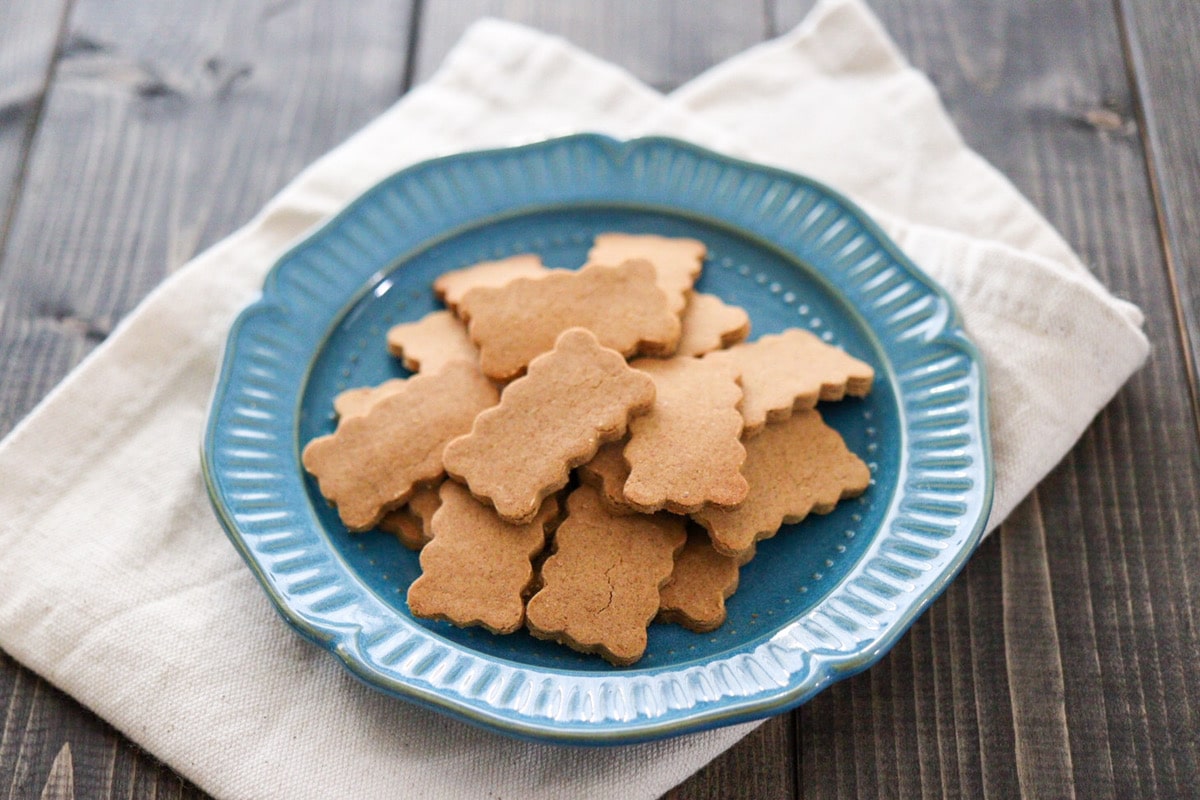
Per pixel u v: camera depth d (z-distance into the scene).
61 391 0.54
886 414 0.54
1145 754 0.51
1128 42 0.64
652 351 0.53
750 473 0.52
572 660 0.50
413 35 0.66
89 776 0.50
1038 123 0.63
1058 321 0.55
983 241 0.56
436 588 0.49
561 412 0.51
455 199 0.57
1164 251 0.59
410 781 0.49
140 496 0.54
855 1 0.63
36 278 0.60
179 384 0.56
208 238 0.61
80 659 0.51
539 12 0.66
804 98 0.62
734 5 0.67
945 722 0.51
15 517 0.53
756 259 0.57
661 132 0.60
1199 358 0.57
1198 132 0.61
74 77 0.64
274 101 0.64
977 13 0.65
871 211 0.58
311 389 0.55
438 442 0.52
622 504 0.51
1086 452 0.55
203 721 0.50
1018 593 0.53
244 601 0.52
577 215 0.58
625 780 0.49
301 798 0.49
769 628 0.50
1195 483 0.55
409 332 0.55
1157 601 0.53
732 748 0.51
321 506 0.52
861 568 0.51
